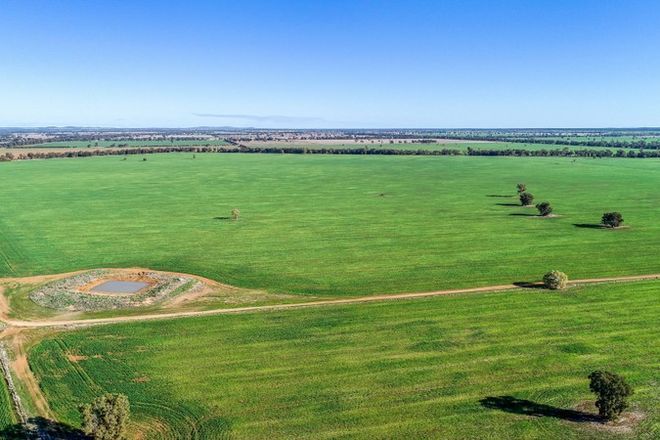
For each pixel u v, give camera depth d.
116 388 40.28
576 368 42.50
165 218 105.75
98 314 55.12
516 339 47.78
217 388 40.06
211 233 92.06
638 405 37.31
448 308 55.44
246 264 72.81
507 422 35.59
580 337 48.03
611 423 35.38
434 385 40.19
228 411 37.12
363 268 70.56
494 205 119.94
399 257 75.94
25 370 43.50
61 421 36.38
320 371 42.44
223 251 79.81
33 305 57.72
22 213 110.50
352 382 40.69
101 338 49.06
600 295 58.69
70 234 91.25
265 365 43.53
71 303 58.00
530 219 102.81
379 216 107.56
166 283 64.25
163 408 37.62
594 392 36.12
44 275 68.81
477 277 66.12
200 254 78.12
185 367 43.38
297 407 37.50
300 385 40.38
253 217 106.94
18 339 49.25
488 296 58.84
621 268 69.19
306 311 55.12
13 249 81.25
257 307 56.69
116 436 33.38
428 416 36.31
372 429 34.97
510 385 40.09
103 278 67.31
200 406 37.78
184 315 54.50
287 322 52.28
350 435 34.41
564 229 93.00
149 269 70.94
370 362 43.81
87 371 42.94
